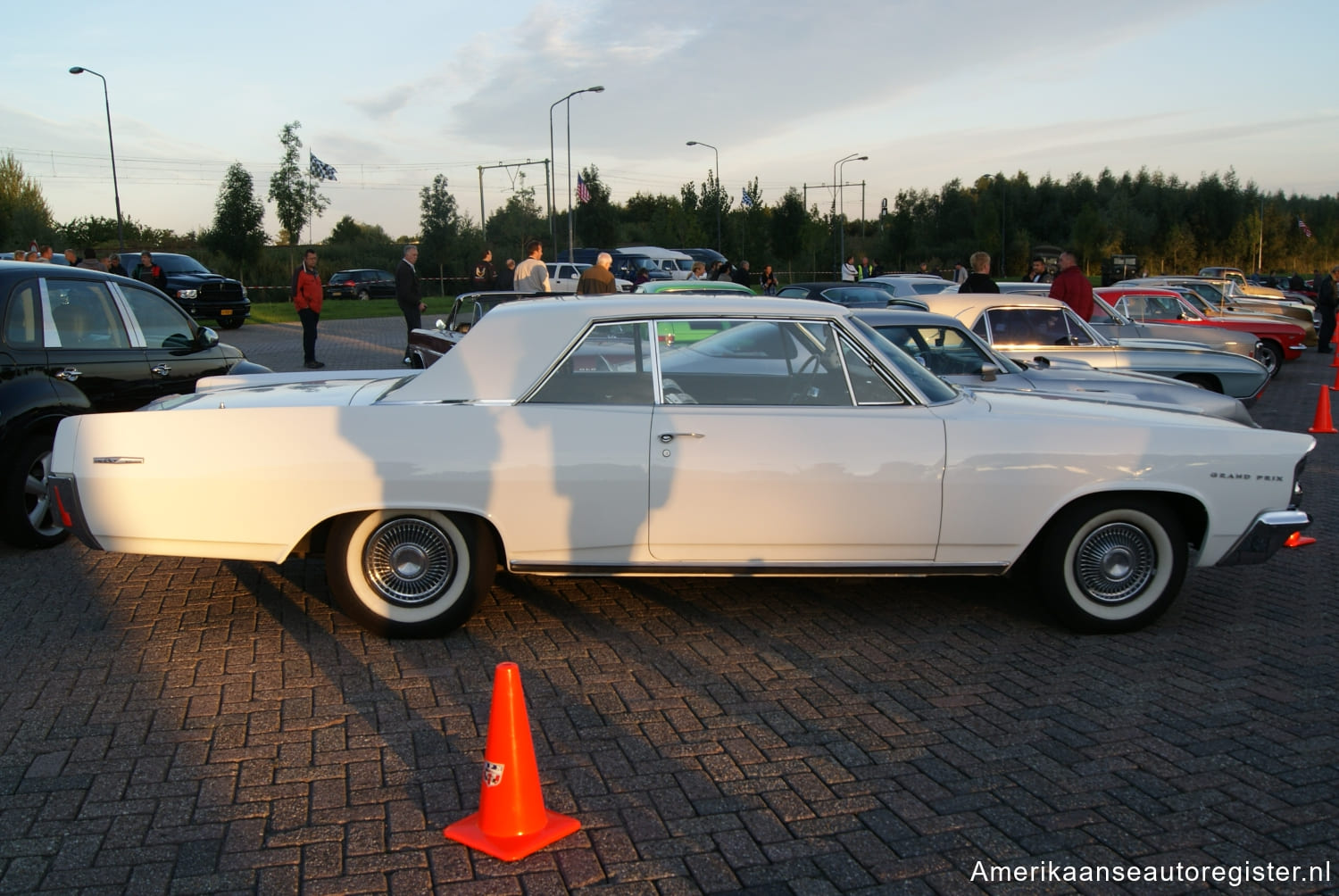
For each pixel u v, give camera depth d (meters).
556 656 4.52
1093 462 4.66
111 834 3.04
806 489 4.56
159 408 4.81
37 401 6.09
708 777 3.45
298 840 3.03
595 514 4.53
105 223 65.50
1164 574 4.84
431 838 3.05
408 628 4.63
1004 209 64.81
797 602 5.31
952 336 7.88
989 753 3.64
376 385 5.47
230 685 4.16
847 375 4.72
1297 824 3.20
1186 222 70.75
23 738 3.66
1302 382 17.39
